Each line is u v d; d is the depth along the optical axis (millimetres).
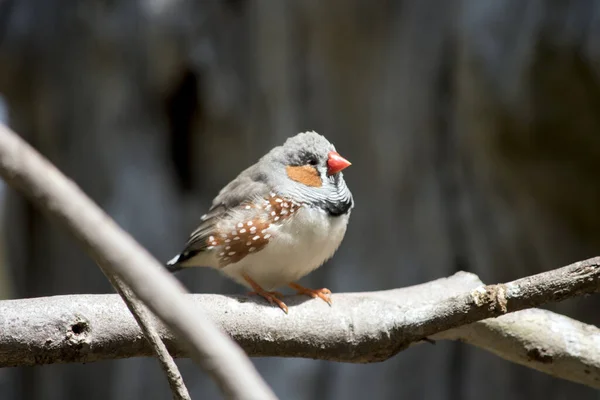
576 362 5746
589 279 4480
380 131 12367
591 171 10359
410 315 5051
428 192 12016
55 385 16156
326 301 5328
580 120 9844
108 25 14633
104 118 15039
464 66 10383
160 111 14883
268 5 13367
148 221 14633
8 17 15508
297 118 13148
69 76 15250
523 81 9789
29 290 17578
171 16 14086
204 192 14828
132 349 4723
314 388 12875
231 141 14312
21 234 17703
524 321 5785
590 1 9375
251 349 5082
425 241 12195
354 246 12773
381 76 12297
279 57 13258
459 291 5922
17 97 15992
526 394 11727
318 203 6117
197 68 14141
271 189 6141
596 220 10867
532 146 10281
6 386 17094
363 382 12500
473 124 10727
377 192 12586
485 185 11445
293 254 6113
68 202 2088
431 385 12172
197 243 6426
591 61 9289
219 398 13930
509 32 9898
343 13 12219
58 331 4578
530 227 11289
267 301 5242
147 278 2164
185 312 2195
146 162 14883
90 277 16234
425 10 11695
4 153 2025
